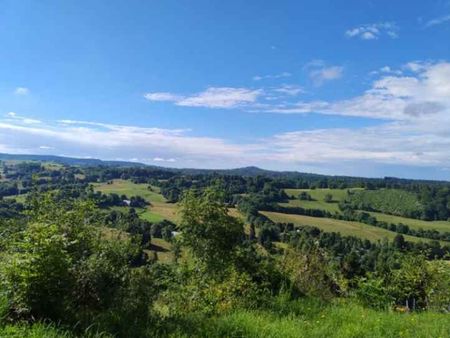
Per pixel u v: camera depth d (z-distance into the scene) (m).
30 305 5.99
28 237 6.57
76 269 7.58
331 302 11.22
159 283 10.52
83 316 6.62
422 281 14.02
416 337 7.80
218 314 8.95
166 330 7.06
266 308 9.62
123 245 9.05
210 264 12.63
